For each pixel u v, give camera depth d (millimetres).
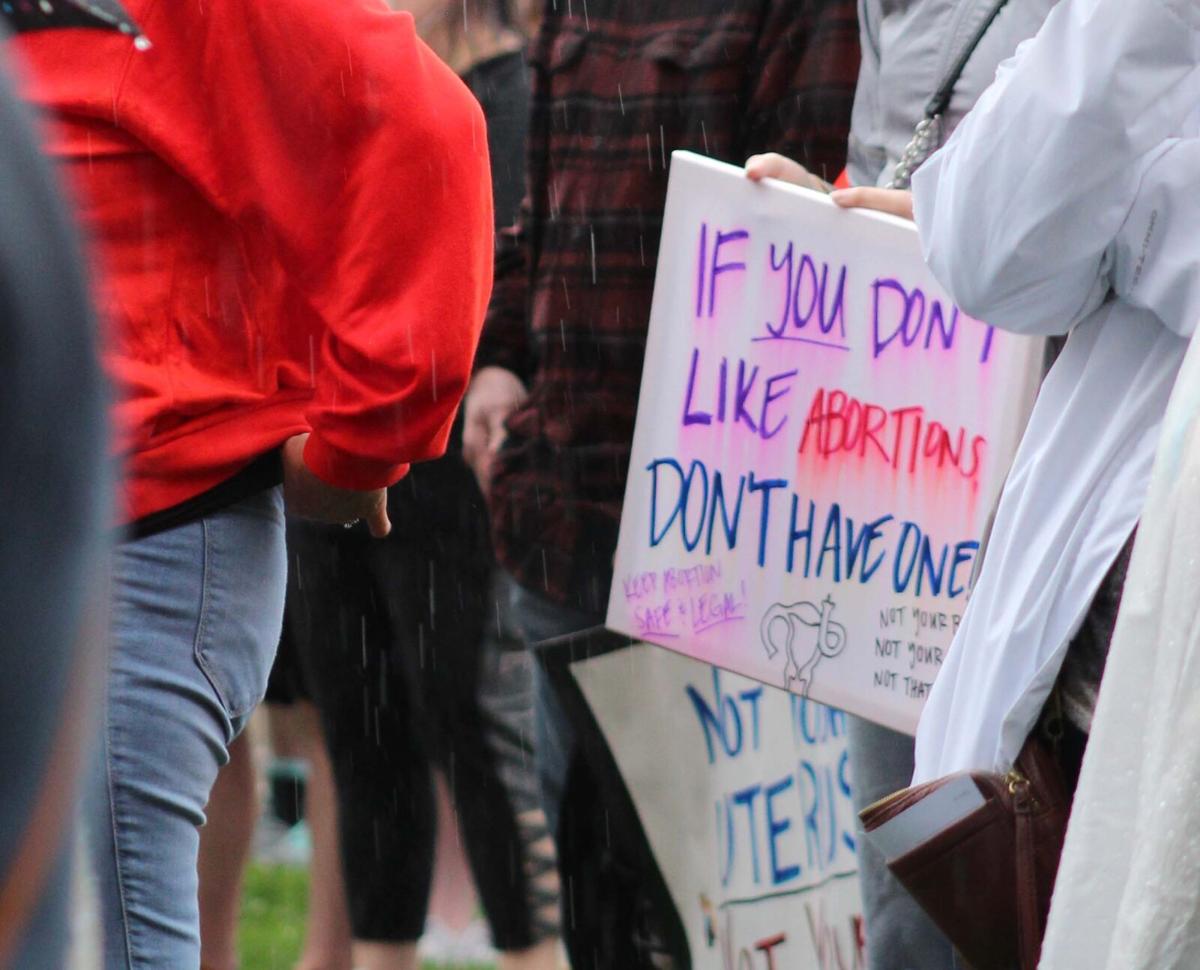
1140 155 6703
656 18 12547
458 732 13234
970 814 7078
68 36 7699
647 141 12516
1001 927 7086
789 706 11320
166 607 7742
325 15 7820
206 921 13719
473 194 8094
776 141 12242
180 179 7863
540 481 13016
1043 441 7332
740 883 11312
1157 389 6988
